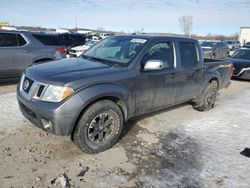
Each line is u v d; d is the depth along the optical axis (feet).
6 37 23.48
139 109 13.62
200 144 13.60
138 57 12.96
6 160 10.77
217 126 16.53
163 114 18.10
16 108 17.21
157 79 13.87
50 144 12.37
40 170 10.28
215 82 19.85
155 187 9.73
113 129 12.14
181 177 10.45
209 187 9.92
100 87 11.03
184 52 16.06
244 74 35.78
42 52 25.66
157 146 13.04
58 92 10.24
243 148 13.42
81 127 10.95
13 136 12.96
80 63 12.99
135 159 11.62
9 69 23.65
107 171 10.54
